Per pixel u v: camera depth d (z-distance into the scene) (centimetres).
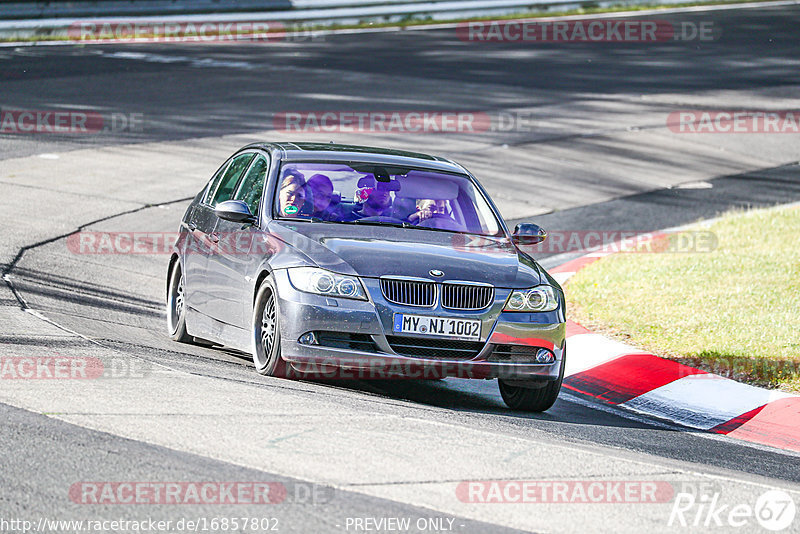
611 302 4188
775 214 6019
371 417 2364
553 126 8738
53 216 5253
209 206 3366
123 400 2312
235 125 8050
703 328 3747
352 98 9462
